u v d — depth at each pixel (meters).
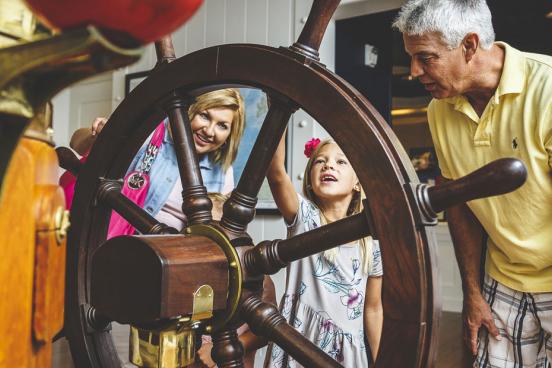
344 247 1.43
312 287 1.43
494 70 1.24
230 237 0.67
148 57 3.78
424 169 7.09
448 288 5.14
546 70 1.21
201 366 0.97
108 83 4.16
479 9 1.19
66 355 2.10
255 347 1.08
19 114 0.34
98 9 0.29
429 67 1.23
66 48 0.30
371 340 1.45
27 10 0.44
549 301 1.33
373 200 0.60
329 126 0.63
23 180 0.42
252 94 3.15
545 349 1.38
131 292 0.59
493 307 1.44
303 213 1.44
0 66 0.31
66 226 0.47
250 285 0.67
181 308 0.58
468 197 0.55
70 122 4.37
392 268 0.59
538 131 1.20
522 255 1.31
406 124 7.62
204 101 1.32
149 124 0.81
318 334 1.40
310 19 0.67
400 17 1.25
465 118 1.33
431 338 0.58
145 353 0.61
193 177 0.74
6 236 0.40
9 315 0.41
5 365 0.41
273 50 0.68
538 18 4.01
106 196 0.82
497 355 1.44
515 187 0.53
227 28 3.48
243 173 0.69
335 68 3.24
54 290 0.46
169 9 0.30
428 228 0.59
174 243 0.61
